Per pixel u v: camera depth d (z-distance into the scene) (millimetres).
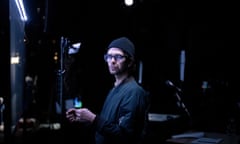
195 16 4156
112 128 1760
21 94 1699
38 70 2643
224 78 3787
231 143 2543
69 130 2795
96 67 3592
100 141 1972
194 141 2578
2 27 922
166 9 4324
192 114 3311
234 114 3373
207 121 3418
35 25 1975
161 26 4316
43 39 2131
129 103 1846
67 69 1898
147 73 4016
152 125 3094
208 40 4070
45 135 2760
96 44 3523
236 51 3891
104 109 2115
